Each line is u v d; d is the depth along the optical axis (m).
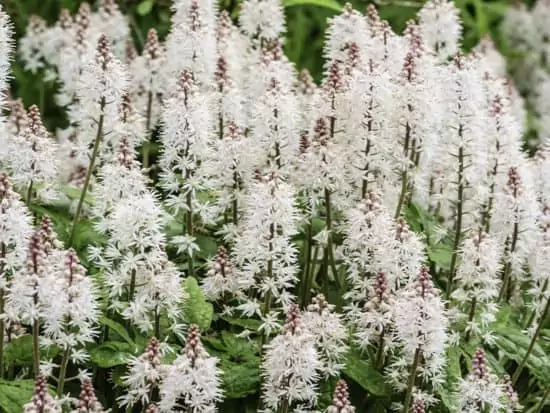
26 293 7.06
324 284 9.42
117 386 8.12
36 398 6.68
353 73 8.95
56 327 7.27
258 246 8.13
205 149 8.85
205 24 10.23
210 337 8.57
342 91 8.95
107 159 9.75
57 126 14.02
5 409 7.26
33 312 7.10
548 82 15.68
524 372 9.42
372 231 8.28
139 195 8.50
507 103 9.68
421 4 14.75
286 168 9.12
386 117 8.97
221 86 9.62
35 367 7.38
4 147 8.96
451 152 9.23
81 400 7.05
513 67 17.42
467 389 7.73
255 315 8.77
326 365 8.12
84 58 10.49
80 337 7.45
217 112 9.59
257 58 10.80
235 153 8.98
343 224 9.16
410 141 9.27
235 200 9.15
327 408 7.53
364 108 8.88
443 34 11.16
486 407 8.10
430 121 8.96
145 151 10.59
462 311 9.09
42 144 8.67
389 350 8.41
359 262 8.62
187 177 8.94
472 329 8.65
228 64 10.34
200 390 7.25
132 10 14.91
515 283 9.80
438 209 10.45
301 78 11.18
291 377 7.46
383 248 8.20
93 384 8.35
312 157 8.81
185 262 9.34
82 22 11.94
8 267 7.38
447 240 10.00
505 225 9.07
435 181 10.10
